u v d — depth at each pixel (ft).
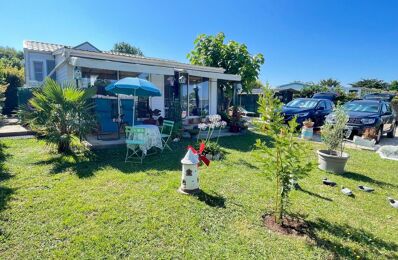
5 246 8.89
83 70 30.48
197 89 43.14
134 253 8.82
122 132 29.50
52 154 21.06
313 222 11.49
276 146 10.75
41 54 52.08
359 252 9.38
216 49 52.47
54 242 9.20
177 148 25.70
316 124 38.47
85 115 21.58
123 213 11.41
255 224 11.05
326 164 19.31
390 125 37.91
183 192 13.92
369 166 21.36
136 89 22.98
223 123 25.86
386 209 13.24
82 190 13.84
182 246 9.30
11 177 15.44
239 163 20.67
